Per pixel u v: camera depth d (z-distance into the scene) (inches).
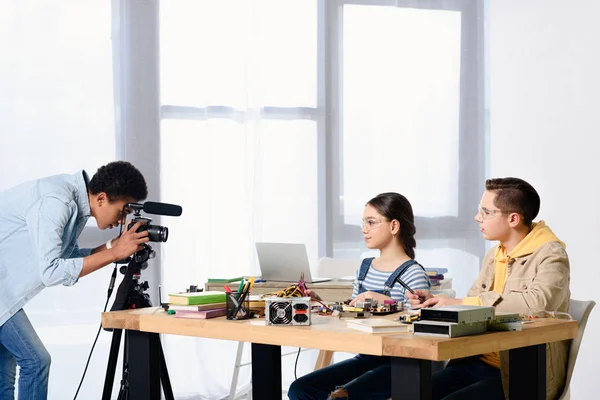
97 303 156.3
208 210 162.6
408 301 94.3
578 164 156.0
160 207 107.0
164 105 161.3
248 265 164.9
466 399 84.3
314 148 170.2
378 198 105.5
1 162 151.6
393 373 70.8
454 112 176.4
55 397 153.9
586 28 155.0
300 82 169.3
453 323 70.2
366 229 105.3
